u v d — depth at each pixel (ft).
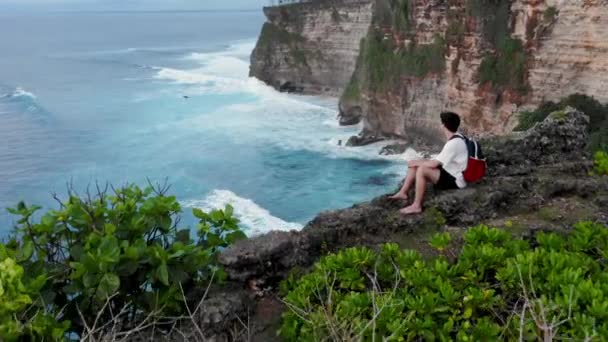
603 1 113.60
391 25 176.55
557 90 125.18
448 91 155.22
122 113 229.45
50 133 195.72
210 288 22.30
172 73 339.36
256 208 128.98
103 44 561.43
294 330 19.12
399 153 167.63
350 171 154.92
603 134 104.88
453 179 28.48
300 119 216.33
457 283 19.69
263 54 277.23
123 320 21.35
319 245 24.84
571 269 18.44
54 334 17.35
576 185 29.45
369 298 18.57
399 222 26.50
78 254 20.49
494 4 136.05
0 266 17.15
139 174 153.89
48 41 593.01
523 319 15.55
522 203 28.14
